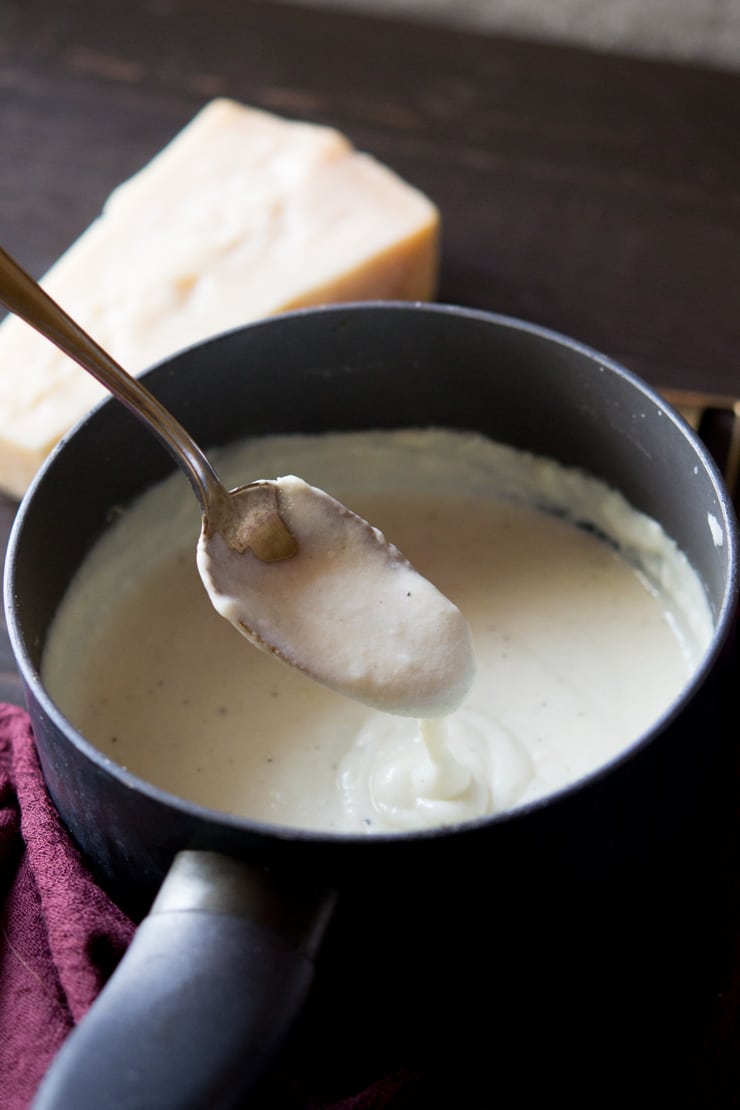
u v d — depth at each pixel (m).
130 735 0.46
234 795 0.44
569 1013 0.40
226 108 0.64
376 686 0.39
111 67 0.69
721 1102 0.38
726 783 0.44
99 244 0.59
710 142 0.66
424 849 0.34
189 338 0.55
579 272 0.61
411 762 0.44
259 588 0.40
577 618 0.48
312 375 0.48
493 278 0.61
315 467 0.51
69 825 0.40
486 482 0.51
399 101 0.68
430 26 0.71
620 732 0.45
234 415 0.48
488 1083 0.38
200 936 0.33
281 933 0.34
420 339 0.47
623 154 0.66
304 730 0.45
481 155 0.66
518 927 0.37
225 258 0.58
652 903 0.41
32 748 0.43
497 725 0.46
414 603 0.40
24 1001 0.39
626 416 0.46
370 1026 0.37
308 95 0.68
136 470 0.47
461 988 0.37
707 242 0.62
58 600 0.45
